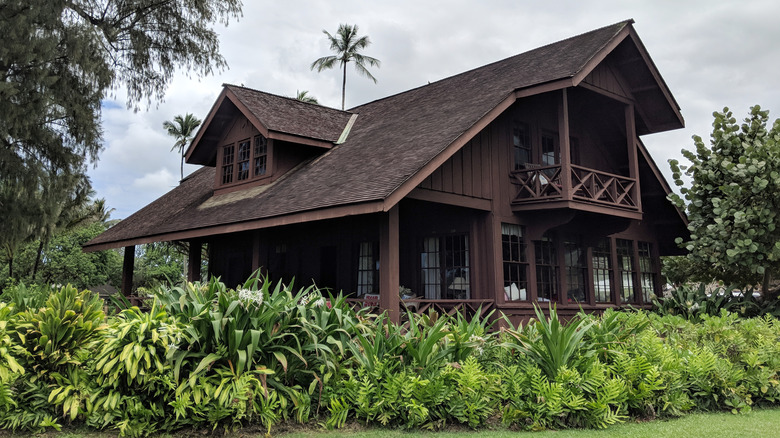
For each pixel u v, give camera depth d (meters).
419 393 5.40
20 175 15.95
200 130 15.63
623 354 6.11
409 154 9.90
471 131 9.91
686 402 6.07
